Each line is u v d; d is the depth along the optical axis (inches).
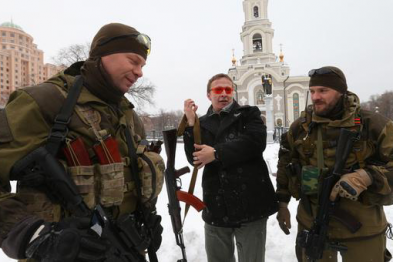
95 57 52.4
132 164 55.5
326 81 75.4
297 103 1958.7
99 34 53.1
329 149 77.1
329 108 77.1
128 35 52.2
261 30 2046.0
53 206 45.2
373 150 73.1
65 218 42.9
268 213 86.8
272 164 325.4
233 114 87.8
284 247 136.0
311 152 81.4
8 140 42.8
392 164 70.1
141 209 57.3
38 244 38.5
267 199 87.2
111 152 49.1
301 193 83.4
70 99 48.5
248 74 1974.7
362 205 73.6
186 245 139.3
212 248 92.2
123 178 50.1
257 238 87.2
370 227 73.1
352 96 79.0
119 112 56.8
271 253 132.4
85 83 52.4
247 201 83.8
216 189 88.5
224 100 88.9
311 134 82.4
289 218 92.7
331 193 72.9
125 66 52.1
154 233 58.4
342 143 73.3
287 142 93.8
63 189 42.9
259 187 86.0
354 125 73.9
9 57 2581.2
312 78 79.1
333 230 76.7
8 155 42.0
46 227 39.9
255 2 2084.2
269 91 908.0
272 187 90.8
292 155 89.8
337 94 76.2
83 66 54.2
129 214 53.4
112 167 48.0
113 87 53.2
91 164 47.6
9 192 43.4
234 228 89.7
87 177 45.3
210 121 93.1
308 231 79.0
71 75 56.4
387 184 67.7
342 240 75.3
